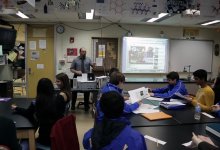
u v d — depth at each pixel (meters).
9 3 3.43
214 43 7.37
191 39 7.18
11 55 5.21
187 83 5.70
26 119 2.54
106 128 1.31
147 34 6.93
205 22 6.11
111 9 3.86
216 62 7.42
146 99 3.43
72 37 6.65
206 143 1.40
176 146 1.74
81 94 6.41
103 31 6.74
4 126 1.73
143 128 2.18
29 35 6.55
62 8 3.80
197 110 2.64
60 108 2.53
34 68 6.64
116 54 6.86
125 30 6.81
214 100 3.23
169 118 2.52
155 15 3.96
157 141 1.84
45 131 2.46
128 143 1.25
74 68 5.85
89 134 1.48
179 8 3.97
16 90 6.41
